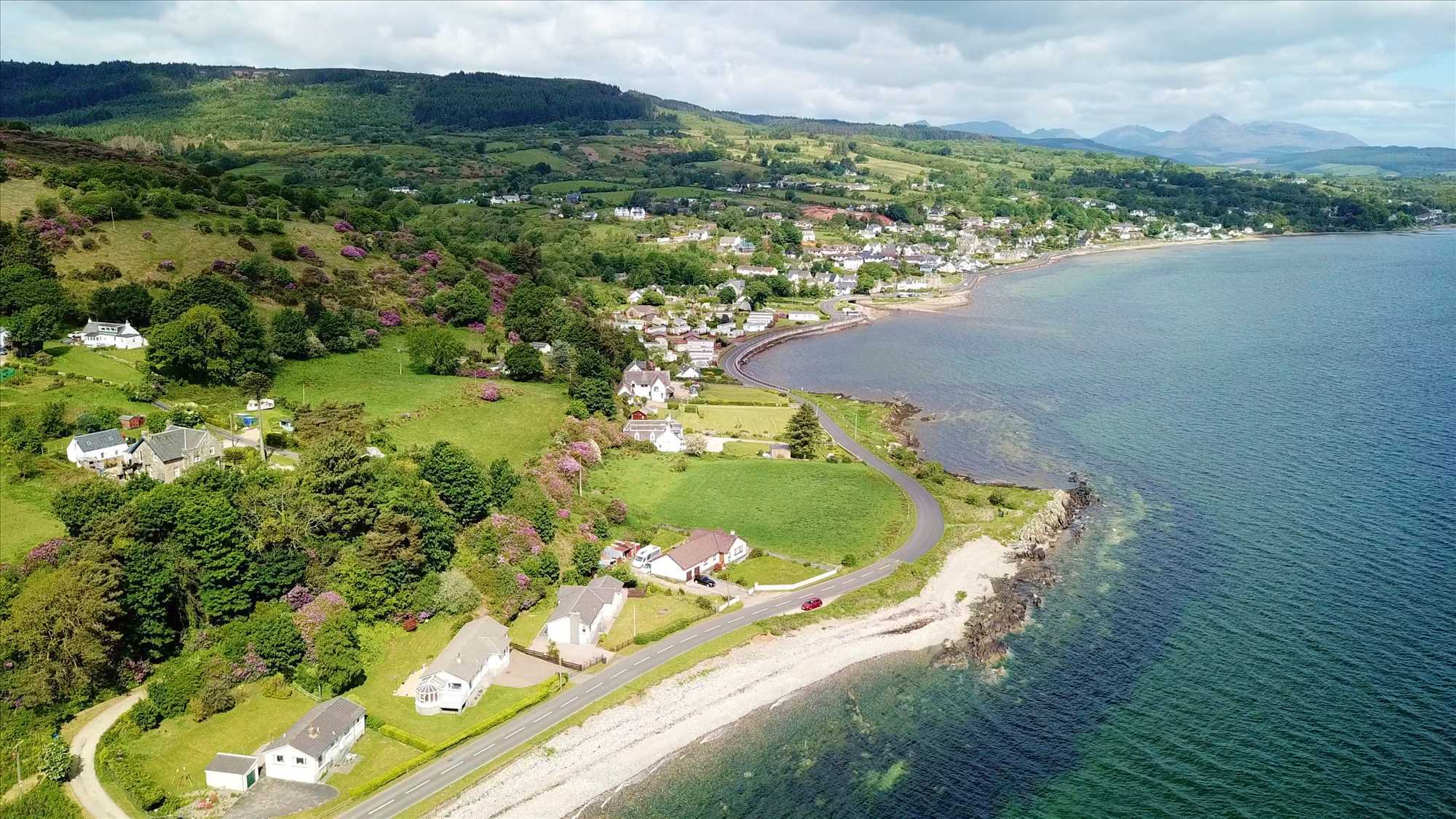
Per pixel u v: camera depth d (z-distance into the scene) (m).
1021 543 132.88
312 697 93.06
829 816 81.50
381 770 84.19
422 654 101.75
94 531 93.94
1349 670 98.44
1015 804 82.31
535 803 82.00
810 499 147.38
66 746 79.12
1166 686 97.88
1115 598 116.81
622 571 120.62
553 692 97.06
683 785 85.19
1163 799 81.62
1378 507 139.62
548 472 140.25
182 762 82.81
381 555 104.69
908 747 90.44
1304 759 85.31
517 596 111.06
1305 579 118.50
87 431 122.56
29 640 83.31
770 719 94.69
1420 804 79.12
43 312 148.75
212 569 96.88
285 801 79.62
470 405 165.88
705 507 144.75
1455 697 93.06
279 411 149.88
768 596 119.19
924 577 124.00
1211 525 136.62
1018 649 106.44
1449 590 113.94
